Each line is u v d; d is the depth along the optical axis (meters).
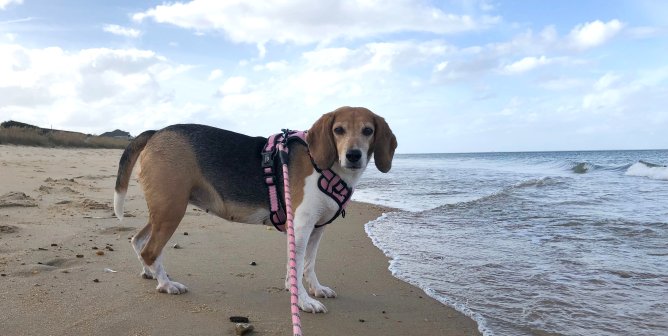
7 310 1.07
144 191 1.26
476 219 2.44
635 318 1.18
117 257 1.47
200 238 1.80
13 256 1.41
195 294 1.24
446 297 1.31
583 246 1.83
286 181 1.10
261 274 1.42
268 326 1.08
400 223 2.35
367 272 1.53
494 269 1.55
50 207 2.11
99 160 5.68
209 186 1.27
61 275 1.30
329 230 2.17
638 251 1.75
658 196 3.30
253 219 1.29
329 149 1.21
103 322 1.05
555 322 1.16
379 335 1.08
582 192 3.61
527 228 2.18
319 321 1.14
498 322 1.16
